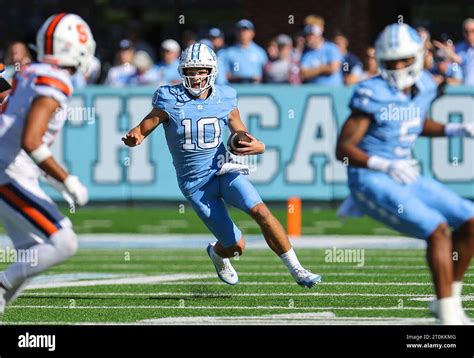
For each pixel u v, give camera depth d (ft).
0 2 210.79
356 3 199.72
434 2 200.03
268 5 203.92
